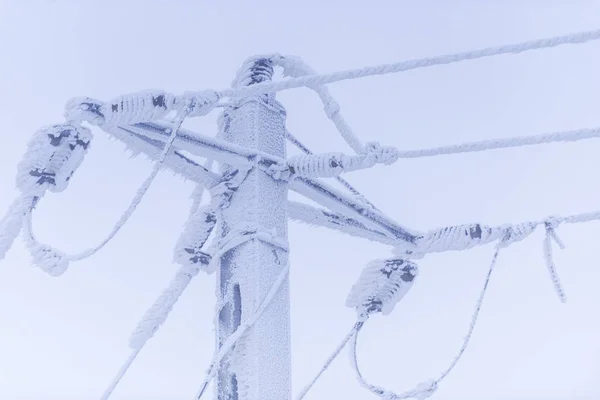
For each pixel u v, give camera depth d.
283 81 8.14
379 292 10.01
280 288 9.16
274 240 9.18
